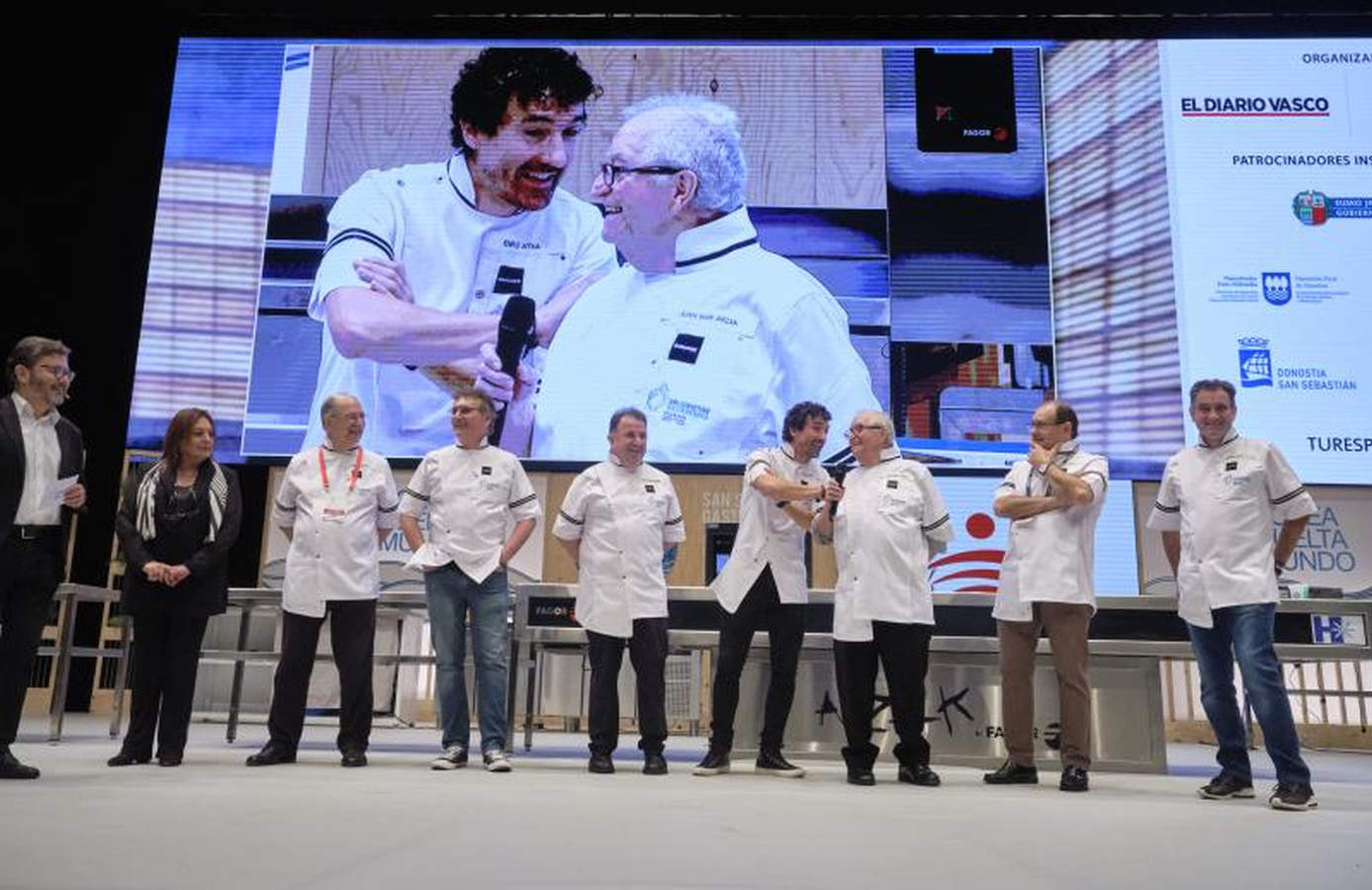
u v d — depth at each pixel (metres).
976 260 7.13
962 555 6.82
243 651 4.73
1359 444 6.73
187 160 7.30
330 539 3.64
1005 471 6.90
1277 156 7.07
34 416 3.00
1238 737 3.24
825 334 7.05
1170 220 7.04
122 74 7.49
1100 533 6.79
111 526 7.17
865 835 2.22
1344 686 6.55
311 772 3.33
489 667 3.66
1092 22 7.32
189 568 3.38
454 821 2.27
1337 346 6.84
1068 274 7.09
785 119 7.31
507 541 3.81
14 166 7.40
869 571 3.51
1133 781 3.75
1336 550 6.85
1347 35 7.16
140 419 6.99
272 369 7.08
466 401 3.80
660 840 2.07
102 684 6.99
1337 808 2.96
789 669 3.68
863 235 7.16
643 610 3.69
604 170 7.25
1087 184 7.18
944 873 1.78
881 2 7.51
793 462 3.79
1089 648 3.97
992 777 3.61
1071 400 6.95
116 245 7.46
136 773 3.13
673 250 7.13
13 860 1.70
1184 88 7.19
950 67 7.36
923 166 7.24
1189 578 3.29
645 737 3.64
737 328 7.05
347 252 7.17
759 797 2.91
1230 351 6.86
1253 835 2.34
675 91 7.36
